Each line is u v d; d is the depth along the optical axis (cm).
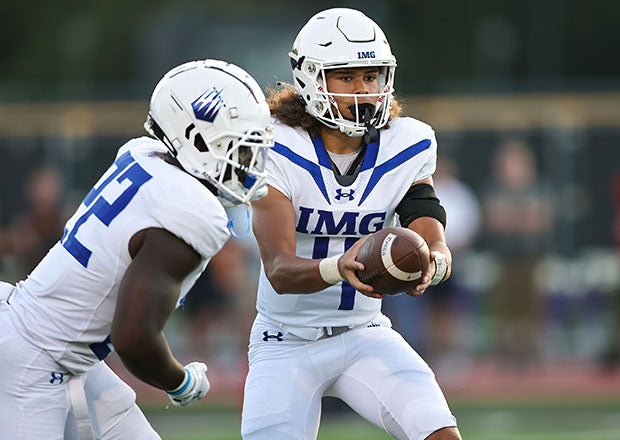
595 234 4072
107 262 1334
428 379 1572
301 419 1579
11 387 1359
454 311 3888
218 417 3297
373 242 1405
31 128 4066
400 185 1595
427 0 7169
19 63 7538
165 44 5272
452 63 7119
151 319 1285
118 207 1333
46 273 1371
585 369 4025
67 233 1377
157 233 1307
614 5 7194
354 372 1596
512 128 4128
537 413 3300
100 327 1366
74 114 4081
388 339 1617
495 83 6875
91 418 1481
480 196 4075
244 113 1360
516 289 3956
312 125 1579
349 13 1570
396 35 7088
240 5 7431
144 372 1315
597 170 4106
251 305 3816
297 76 1575
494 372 3969
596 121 4109
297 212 1577
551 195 4075
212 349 3847
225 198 1395
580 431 2917
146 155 1378
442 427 1512
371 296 1430
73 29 7562
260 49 5134
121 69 7494
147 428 1529
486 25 7144
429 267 1434
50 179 3928
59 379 1381
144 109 4103
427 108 4159
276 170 1552
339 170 1583
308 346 1608
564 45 7212
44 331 1362
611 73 7206
